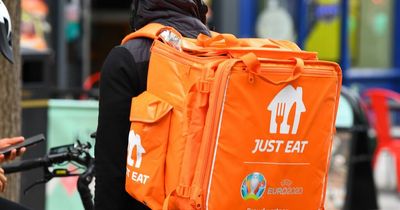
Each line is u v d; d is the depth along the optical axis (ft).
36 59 27.25
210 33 15.10
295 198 13.57
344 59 49.62
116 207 13.89
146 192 13.46
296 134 13.46
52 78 43.45
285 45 14.88
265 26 50.03
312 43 49.98
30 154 26.91
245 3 49.49
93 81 44.01
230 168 13.01
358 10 58.54
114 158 13.84
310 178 13.67
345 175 34.37
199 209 12.98
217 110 12.96
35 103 27.12
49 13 43.14
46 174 16.35
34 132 27.09
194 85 13.15
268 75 13.15
